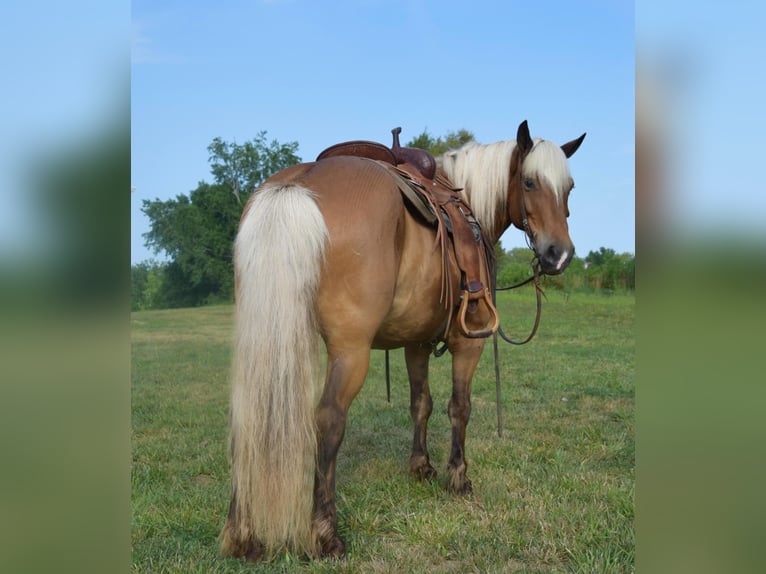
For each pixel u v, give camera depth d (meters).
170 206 37.28
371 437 4.90
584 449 4.49
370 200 2.71
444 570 2.70
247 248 2.49
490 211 3.85
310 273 2.49
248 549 2.63
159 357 9.77
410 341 3.34
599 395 6.41
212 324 16.94
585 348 9.94
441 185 3.64
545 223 3.62
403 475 3.93
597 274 21.17
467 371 3.58
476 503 3.48
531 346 10.20
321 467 2.69
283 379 2.39
